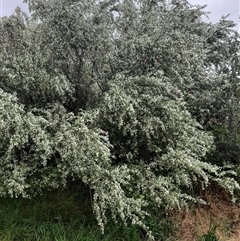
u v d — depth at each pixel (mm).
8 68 3488
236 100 4324
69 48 3996
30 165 3199
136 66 3865
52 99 3791
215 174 3496
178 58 3705
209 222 3438
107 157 2883
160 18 4352
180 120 3346
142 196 3066
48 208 3178
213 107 4402
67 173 2971
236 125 4242
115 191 2781
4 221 2965
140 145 3537
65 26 3855
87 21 4031
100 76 4055
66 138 2982
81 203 3359
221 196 3805
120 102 3230
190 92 4254
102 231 2682
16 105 3121
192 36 4047
